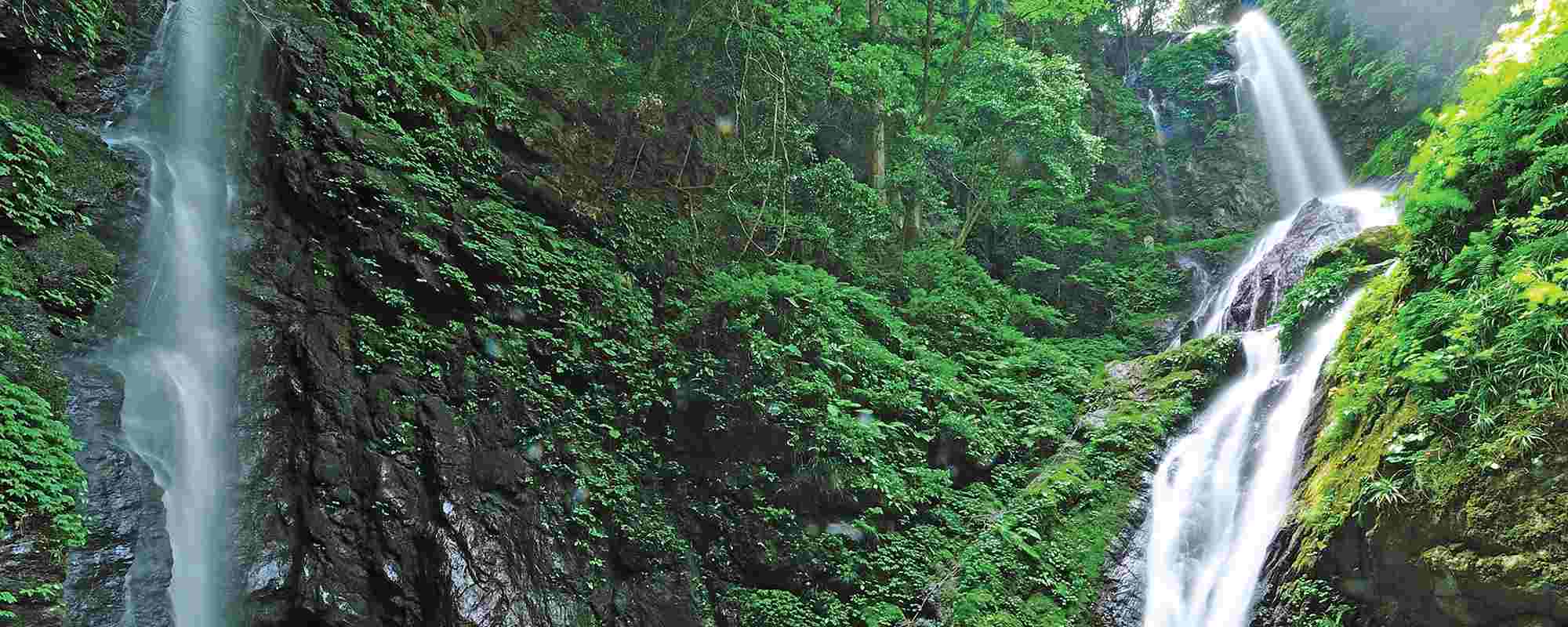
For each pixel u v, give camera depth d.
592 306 11.28
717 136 15.22
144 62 9.13
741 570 10.30
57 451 6.55
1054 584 10.54
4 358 6.73
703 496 10.70
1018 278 20.03
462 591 8.41
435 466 9.00
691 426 11.10
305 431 8.81
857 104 17.73
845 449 11.17
